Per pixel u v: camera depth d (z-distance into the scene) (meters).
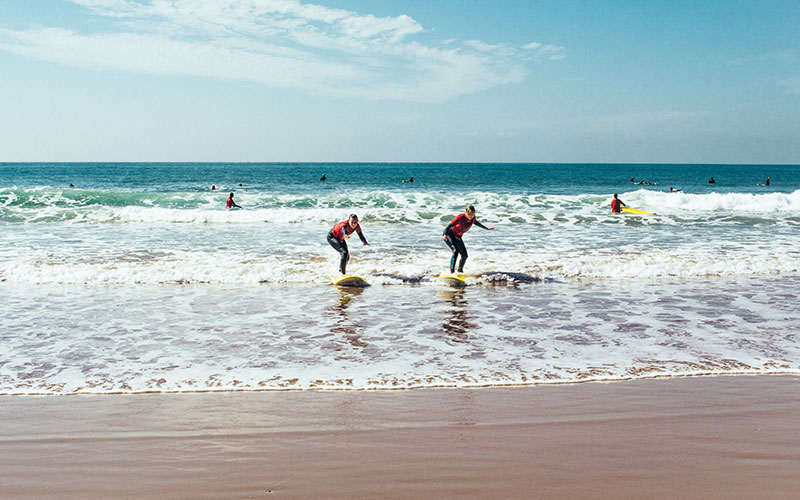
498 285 10.43
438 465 3.59
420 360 5.95
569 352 6.26
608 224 20.30
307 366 5.73
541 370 5.62
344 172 103.19
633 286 10.28
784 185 54.28
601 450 3.82
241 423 4.29
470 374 5.49
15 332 7.02
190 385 5.15
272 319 7.82
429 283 10.59
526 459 3.68
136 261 12.30
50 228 18.28
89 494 3.25
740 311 8.30
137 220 20.98
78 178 65.06
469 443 3.93
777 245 14.88
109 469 3.55
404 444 3.91
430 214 22.36
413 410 4.56
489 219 21.50
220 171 100.50
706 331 7.17
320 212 21.95
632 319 7.84
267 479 3.40
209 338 6.80
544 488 3.29
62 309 8.30
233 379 5.32
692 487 3.31
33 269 10.65
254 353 6.18
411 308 8.57
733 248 14.37
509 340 6.76
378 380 5.30
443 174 95.00
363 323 7.62
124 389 5.05
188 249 14.17
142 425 4.24
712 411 4.57
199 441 3.96
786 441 4.00
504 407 4.63
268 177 71.31
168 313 8.13
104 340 6.68
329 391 5.02
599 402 4.76
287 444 3.91
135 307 8.49
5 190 24.81
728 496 3.20
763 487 3.32
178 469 3.54
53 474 3.48
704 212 24.36
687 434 4.11
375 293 9.73
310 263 12.20
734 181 67.88
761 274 11.40
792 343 6.62
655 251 13.94
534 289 10.06
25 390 5.02
